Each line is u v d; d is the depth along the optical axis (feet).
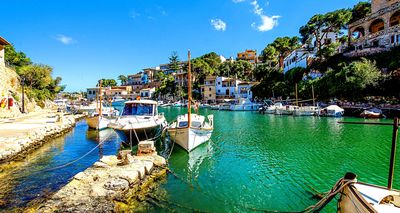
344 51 173.17
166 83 335.67
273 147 62.28
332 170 42.96
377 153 53.36
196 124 62.69
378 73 121.08
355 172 41.73
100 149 61.98
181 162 48.34
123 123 56.49
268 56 260.01
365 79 121.08
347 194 21.31
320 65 176.65
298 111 141.69
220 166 46.14
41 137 65.77
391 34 149.38
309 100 155.02
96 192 29.30
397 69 122.93
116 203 28.35
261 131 89.56
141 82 461.78
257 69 255.29
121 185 31.17
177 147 59.26
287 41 262.67
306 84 163.73
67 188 30.14
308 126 99.09
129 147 59.21
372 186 22.03
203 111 212.23
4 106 108.17
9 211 27.63
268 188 35.63
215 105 240.12
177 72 392.27
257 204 30.71
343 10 191.72
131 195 31.32
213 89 287.89
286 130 90.33
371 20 167.53
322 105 150.00
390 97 120.37
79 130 94.99
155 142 67.56
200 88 308.60
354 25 182.50
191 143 54.19
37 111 153.17
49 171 43.04
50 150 60.34
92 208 26.43
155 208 29.04
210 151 58.39
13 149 49.67
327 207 29.04
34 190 34.01
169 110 236.22
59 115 96.53
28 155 54.75
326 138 72.33
